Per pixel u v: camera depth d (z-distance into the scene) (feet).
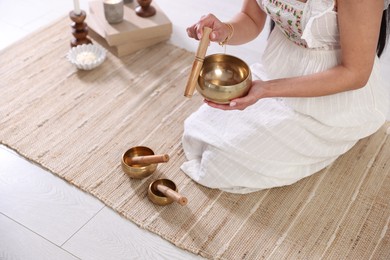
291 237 5.84
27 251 5.62
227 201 6.19
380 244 5.82
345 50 5.11
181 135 7.05
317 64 5.62
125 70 8.09
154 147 6.86
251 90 5.15
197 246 5.70
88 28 8.73
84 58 8.04
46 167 6.48
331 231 5.93
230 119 6.33
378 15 4.90
